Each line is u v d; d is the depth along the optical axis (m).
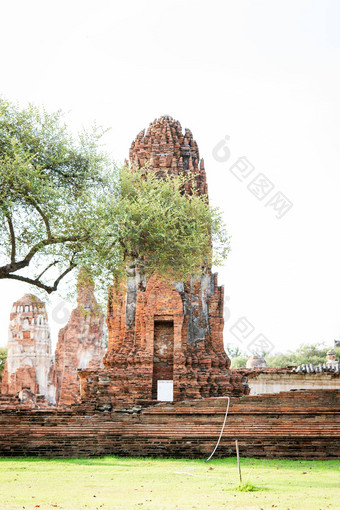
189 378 28.95
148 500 14.01
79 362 55.25
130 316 31.06
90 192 24.28
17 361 58.00
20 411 24.97
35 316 58.94
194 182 33.28
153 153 33.97
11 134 23.30
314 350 91.81
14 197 22.12
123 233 24.78
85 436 24.23
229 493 15.02
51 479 17.77
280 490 15.48
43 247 22.66
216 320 31.84
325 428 24.12
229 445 23.98
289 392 24.89
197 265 31.16
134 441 24.23
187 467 20.67
